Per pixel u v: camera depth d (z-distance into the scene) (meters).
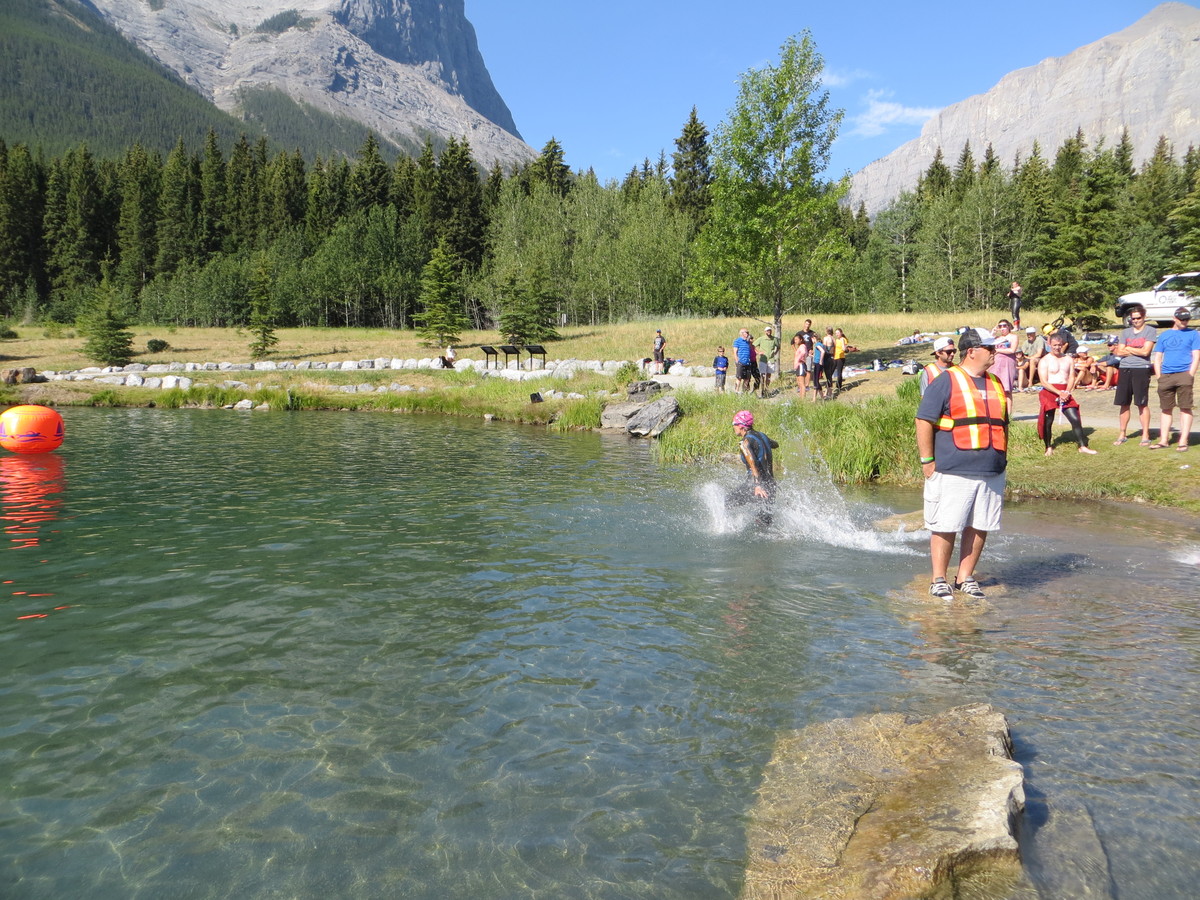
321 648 5.21
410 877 2.93
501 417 24.53
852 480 12.95
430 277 44.00
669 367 28.52
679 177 83.19
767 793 3.44
